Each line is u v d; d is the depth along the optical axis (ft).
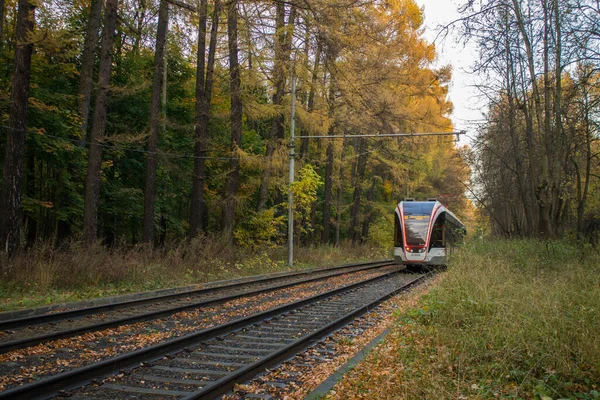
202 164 74.38
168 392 17.93
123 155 82.07
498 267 39.52
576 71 51.37
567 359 19.12
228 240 70.79
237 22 65.16
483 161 89.20
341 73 58.29
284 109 81.46
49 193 78.48
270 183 85.40
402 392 16.92
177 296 42.68
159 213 92.27
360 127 88.07
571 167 72.69
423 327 25.67
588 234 67.00
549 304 24.63
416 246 79.92
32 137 60.59
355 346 26.02
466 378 18.66
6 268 41.14
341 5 53.83
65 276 43.57
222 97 97.96
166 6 65.16
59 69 68.85
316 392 17.75
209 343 25.91
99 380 18.90
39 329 28.84
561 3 46.62
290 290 50.62
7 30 64.23
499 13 45.14
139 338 26.86
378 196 150.41
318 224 143.64
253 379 19.47
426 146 116.06
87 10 78.89
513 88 63.93
